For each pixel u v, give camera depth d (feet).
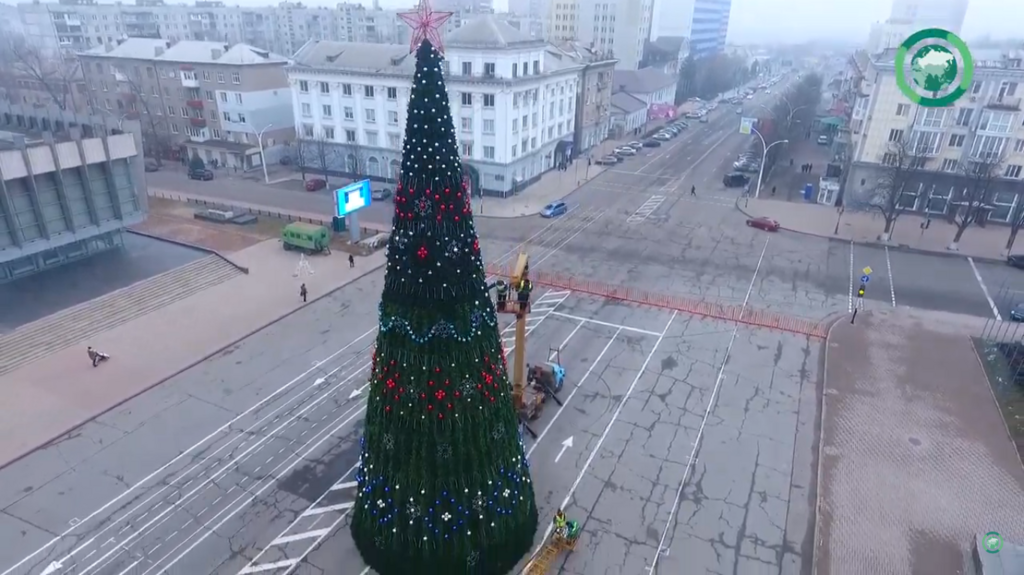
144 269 142.51
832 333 122.11
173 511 77.15
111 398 98.43
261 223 183.93
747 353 115.55
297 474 83.92
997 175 178.91
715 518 77.30
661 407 99.40
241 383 104.06
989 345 117.80
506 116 203.41
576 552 71.92
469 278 55.88
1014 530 75.77
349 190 160.66
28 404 96.43
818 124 338.13
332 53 232.12
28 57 388.57
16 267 135.54
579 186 234.38
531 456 87.97
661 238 176.96
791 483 83.30
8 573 68.23
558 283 144.77
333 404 99.09
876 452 88.89
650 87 370.12
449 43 202.90
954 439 91.66
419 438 59.16
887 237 173.88
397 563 65.10
